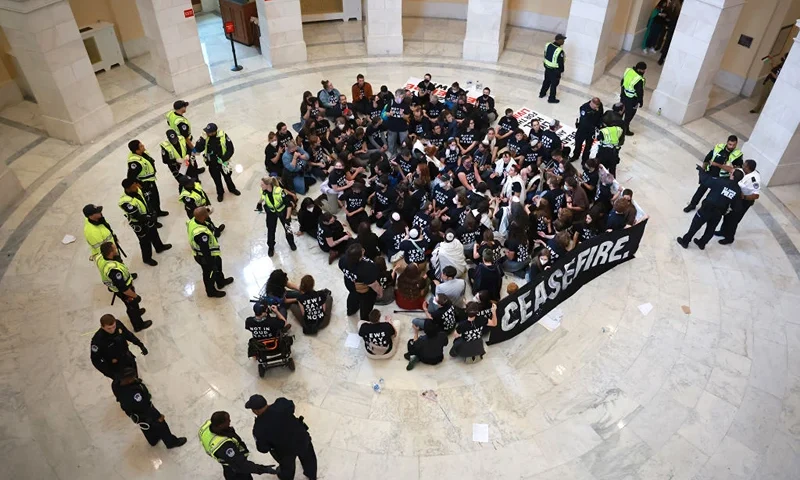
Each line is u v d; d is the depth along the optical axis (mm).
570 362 7168
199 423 6473
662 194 10039
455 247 7469
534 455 6184
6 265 8484
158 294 8047
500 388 6852
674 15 13844
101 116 11453
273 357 6672
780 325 7688
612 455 6188
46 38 9969
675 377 7004
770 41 11953
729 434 6398
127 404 5426
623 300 8016
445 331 7035
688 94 11547
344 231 8422
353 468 6059
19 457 6156
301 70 13969
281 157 9828
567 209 7910
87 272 8406
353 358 7188
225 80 13508
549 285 7449
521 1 15859
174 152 9172
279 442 5191
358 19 16547
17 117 12023
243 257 8648
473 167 9555
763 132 10055
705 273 8461
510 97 12875
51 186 10070
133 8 13938
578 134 10281
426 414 6570
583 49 13102
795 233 9195
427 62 14344
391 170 9203
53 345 7340
